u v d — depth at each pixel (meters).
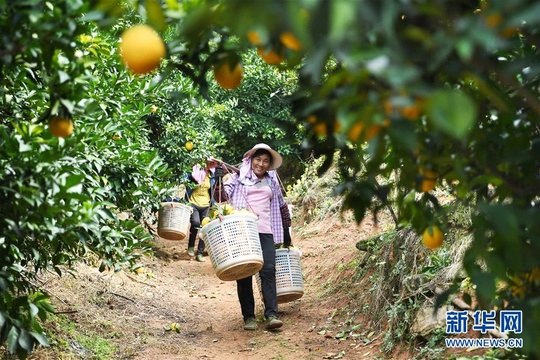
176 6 1.79
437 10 1.32
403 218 2.31
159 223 8.38
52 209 2.61
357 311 5.95
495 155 1.88
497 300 2.27
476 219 1.71
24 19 2.15
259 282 6.46
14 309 2.95
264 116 12.68
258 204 6.12
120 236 3.66
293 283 6.39
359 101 1.32
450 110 1.12
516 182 1.88
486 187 2.09
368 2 1.19
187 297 7.48
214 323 6.40
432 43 1.29
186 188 9.77
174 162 8.66
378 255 6.17
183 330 6.08
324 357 5.17
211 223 5.67
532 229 1.71
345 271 7.16
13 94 3.30
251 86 12.52
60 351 4.71
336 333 5.73
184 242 11.12
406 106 1.23
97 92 4.24
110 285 6.77
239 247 5.60
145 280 7.64
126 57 1.74
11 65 2.45
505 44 1.52
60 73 2.27
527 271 2.13
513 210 1.48
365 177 2.28
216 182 7.57
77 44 2.57
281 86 12.40
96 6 2.04
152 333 5.78
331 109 1.44
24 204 2.62
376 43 1.37
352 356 5.11
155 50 1.74
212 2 1.58
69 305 5.72
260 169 6.21
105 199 4.32
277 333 5.95
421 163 1.92
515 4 1.20
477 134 1.87
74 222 2.76
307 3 1.06
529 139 2.02
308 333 5.86
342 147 2.30
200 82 2.16
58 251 3.52
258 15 1.15
